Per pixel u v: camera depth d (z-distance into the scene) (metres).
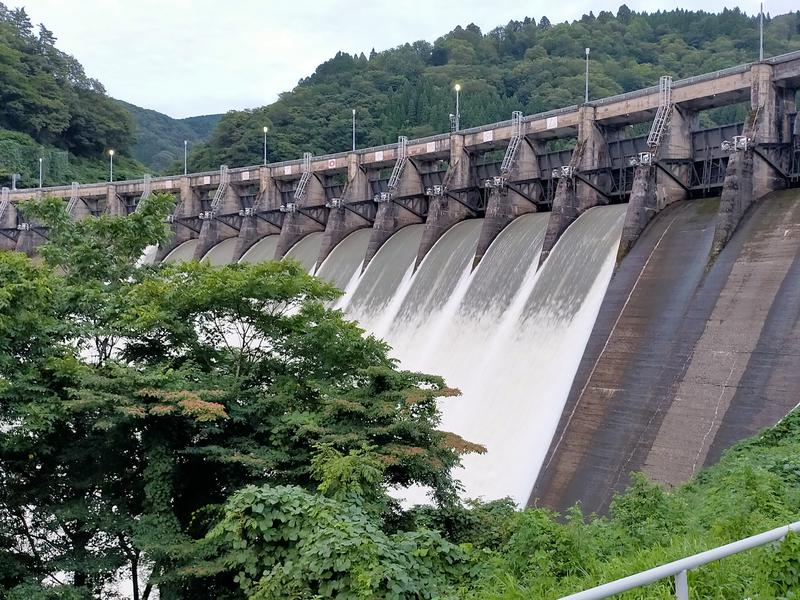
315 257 84.12
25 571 26.42
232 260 95.12
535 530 18.83
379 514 23.12
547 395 44.50
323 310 33.34
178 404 26.56
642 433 36.91
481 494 41.81
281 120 185.38
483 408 47.50
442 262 64.69
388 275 70.12
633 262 46.09
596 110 57.69
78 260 36.94
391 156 80.31
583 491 36.78
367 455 23.62
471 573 18.83
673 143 51.38
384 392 28.30
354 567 17.53
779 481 21.95
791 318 35.22
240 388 30.92
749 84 46.69
